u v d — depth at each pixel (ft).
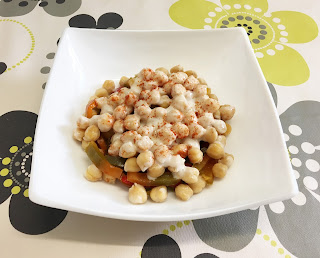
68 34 0.82
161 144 0.67
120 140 0.69
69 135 0.72
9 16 1.03
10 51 0.94
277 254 0.63
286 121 0.85
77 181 0.64
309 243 0.65
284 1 1.18
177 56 0.90
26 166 0.72
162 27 1.04
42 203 0.55
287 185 0.60
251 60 0.82
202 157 0.69
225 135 0.77
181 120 0.72
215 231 0.65
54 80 0.73
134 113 0.74
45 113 0.67
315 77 0.96
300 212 0.69
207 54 0.90
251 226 0.66
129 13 1.07
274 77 0.95
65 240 0.61
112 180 0.66
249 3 1.16
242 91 0.81
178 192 0.64
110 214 0.56
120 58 0.88
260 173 0.67
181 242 0.63
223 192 0.66
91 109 0.76
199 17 1.09
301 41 1.06
